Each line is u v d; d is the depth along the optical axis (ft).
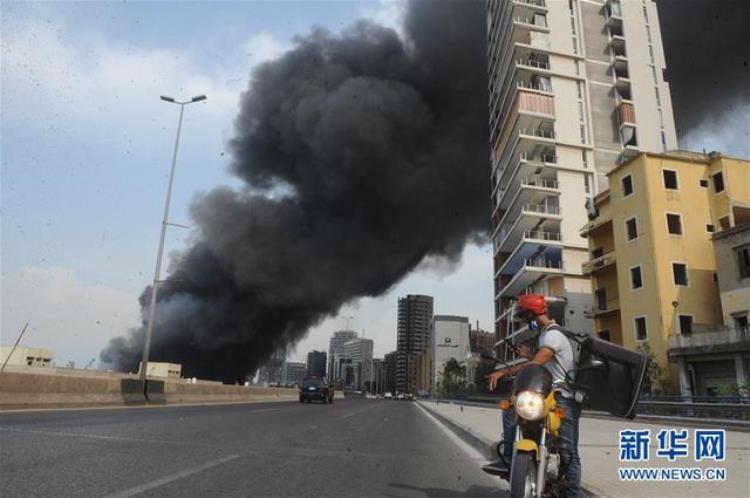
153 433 28.84
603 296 129.80
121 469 17.94
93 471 17.28
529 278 187.11
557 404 12.57
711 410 61.00
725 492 16.19
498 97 248.93
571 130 200.64
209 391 82.58
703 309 104.22
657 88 213.66
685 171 111.86
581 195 193.47
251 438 29.73
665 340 101.76
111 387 54.49
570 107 203.92
